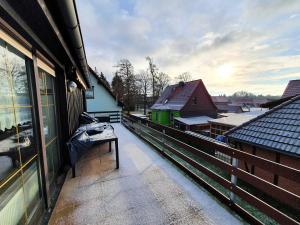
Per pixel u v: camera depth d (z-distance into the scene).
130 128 7.55
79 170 3.33
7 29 1.44
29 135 1.88
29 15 1.48
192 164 3.01
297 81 10.02
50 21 1.58
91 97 12.18
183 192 2.57
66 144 3.08
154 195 2.49
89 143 3.24
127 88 27.55
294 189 4.84
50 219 2.03
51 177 2.64
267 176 5.52
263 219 2.91
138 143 5.31
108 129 4.48
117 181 2.90
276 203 4.50
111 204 2.29
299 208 1.46
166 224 1.94
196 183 2.84
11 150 1.53
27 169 1.79
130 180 2.94
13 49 1.63
